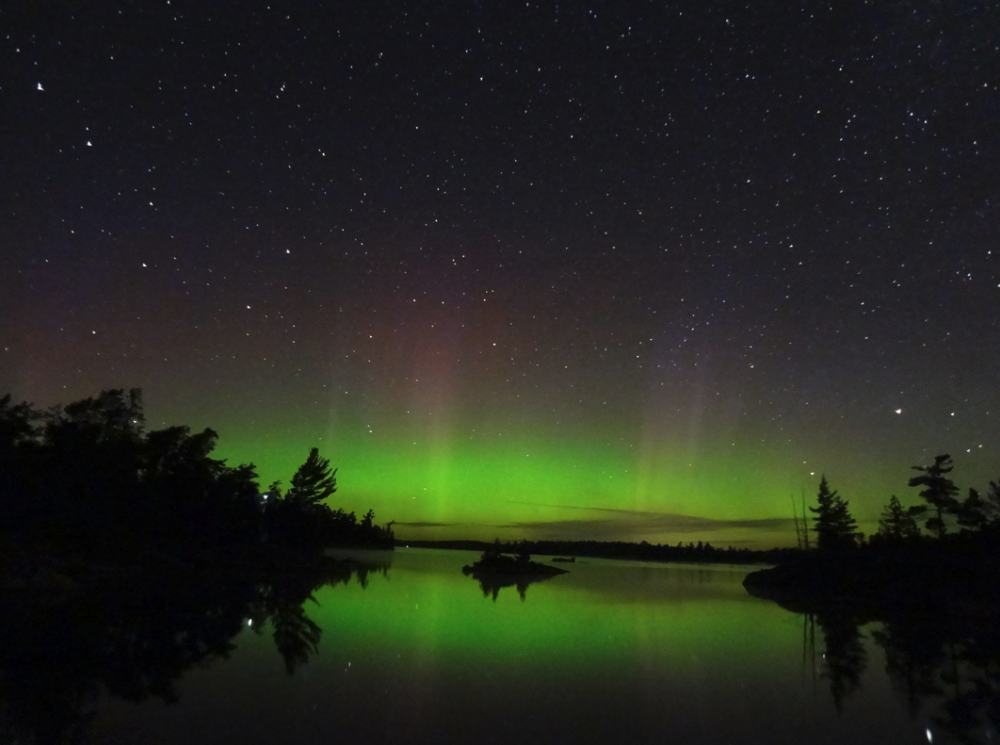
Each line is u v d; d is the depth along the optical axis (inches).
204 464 1967.3
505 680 441.7
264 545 2105.1
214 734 306.5
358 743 299.4
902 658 588.1
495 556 2091.5
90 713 338.6
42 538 1301.7
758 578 1686.8
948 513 1598.2
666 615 880.3
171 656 501.0
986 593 1063.0
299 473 2859.3
